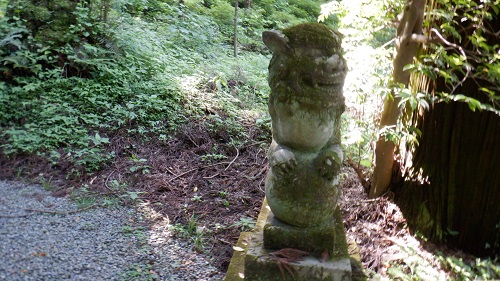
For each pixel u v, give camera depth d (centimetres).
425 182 409
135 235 382
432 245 396
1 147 486
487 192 390
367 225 416
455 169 397
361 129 427
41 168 470
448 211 402
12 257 327
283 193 291
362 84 422
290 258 291
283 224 303
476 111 380
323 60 272
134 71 621
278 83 278
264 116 635
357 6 433
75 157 487
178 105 611
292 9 1164
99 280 316
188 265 349
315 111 274
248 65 803
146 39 728
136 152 526
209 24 938
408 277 347
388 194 432
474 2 362
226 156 547
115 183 461
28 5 620
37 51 585
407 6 378
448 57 344
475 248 399
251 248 301
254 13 1080
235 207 449
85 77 613
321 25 285
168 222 409
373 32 441
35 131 507
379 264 367
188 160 529
